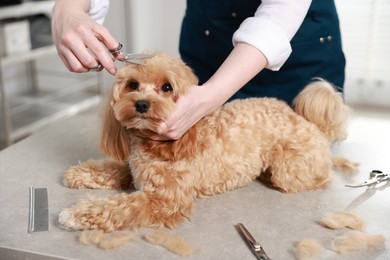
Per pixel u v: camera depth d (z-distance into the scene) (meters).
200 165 0.86
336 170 1.03
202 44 1.30
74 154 1.15
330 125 1.01
